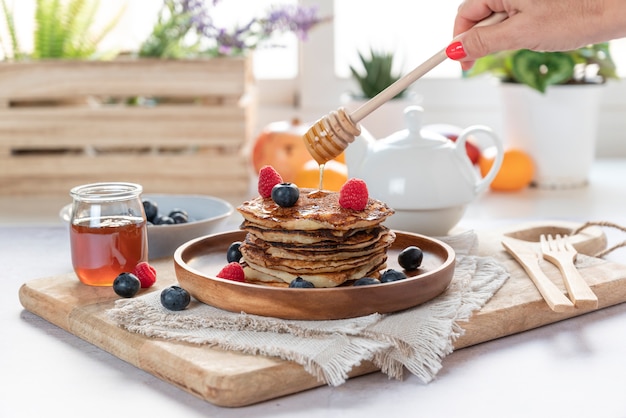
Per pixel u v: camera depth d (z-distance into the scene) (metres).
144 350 0.88
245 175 1.46
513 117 1.50
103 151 1.48
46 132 1.44
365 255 0.96
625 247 1.17
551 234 1.20
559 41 0.98
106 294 0.99
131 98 1.48
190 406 0.83
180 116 1.44
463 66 1.07
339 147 0.96
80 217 1.01
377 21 1.70
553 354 0.90
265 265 0.95
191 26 1.44
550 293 0.96
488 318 0.93
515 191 1.50
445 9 1.69
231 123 1.44
